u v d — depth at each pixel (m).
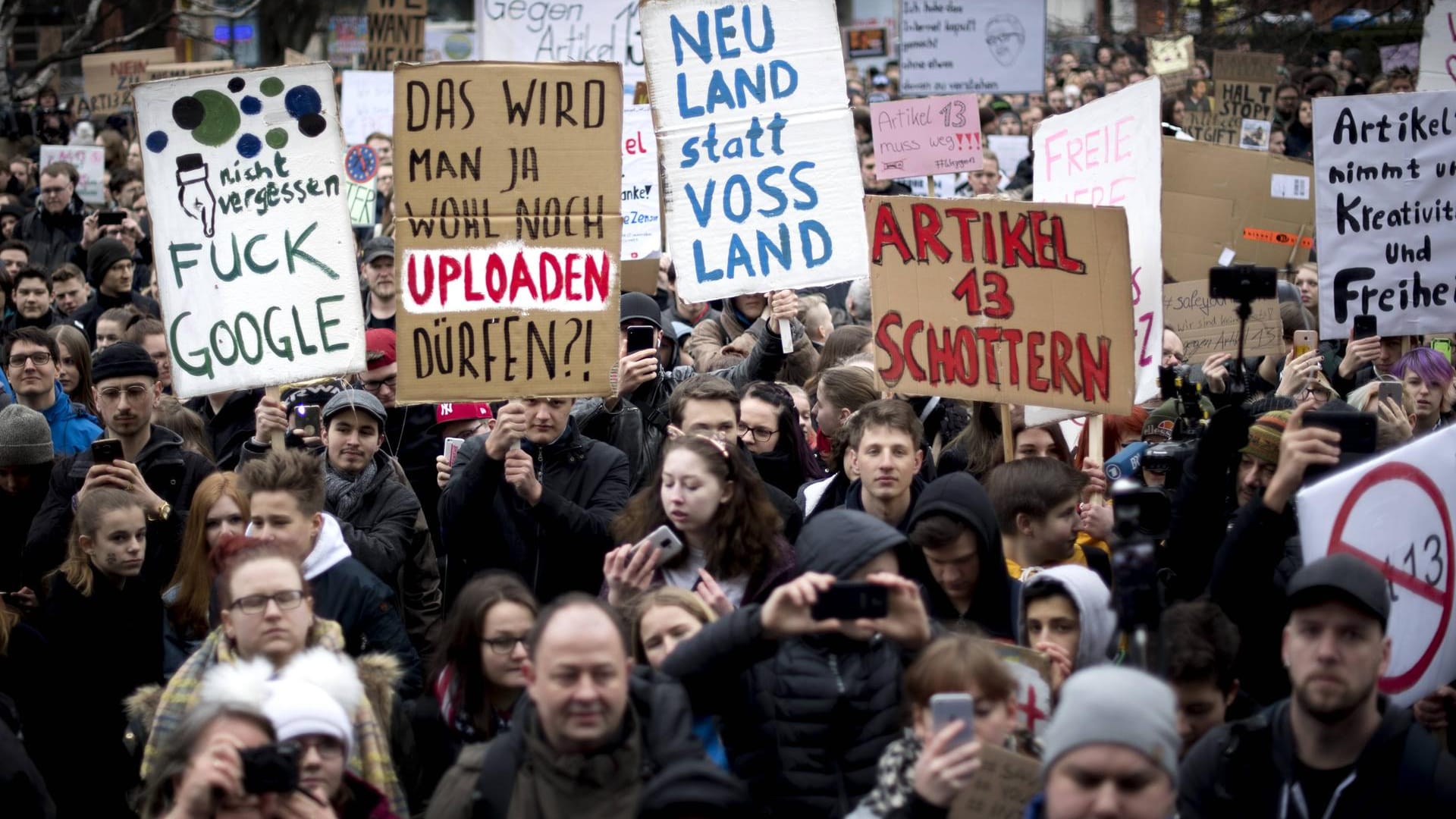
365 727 6.30
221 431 11.45
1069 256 8.73
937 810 4.98
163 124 9.45
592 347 8.83
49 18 43.31
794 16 10.38
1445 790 5.19
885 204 9.00
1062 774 4.57
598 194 8.85
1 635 7.60
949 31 20.73
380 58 25.31
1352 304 10.47
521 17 21.94
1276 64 21.92
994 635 6.91
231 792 5.13
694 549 7.54
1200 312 12.36
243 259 9.48
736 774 5.92
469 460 8.72
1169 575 7.37
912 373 9.00
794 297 11.01
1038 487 7.54
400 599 9.14
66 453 10.48
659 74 10.45
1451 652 6.36
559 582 8.46
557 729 5.20
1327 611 5.27
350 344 9.45
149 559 8.26
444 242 8.83
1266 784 5.43
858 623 5.50
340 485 9.25
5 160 26.67
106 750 7.95
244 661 6.48
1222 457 7.29
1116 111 10.08
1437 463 6.31
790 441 9.69
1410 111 10.36
